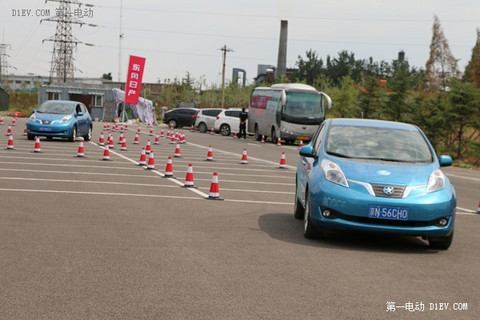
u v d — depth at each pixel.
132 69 64.81
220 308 6.06
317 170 10.22
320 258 8.60
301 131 46.16
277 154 33.84
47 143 30.28
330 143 10.83
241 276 7.34
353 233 10.93
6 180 15.77
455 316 6.20
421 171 10.01
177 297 6.38
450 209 9.60
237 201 14.38
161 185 16.53
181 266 7.71
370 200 9.42
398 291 7.03
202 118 60.03
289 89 46.94
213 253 8.55
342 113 68.00
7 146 25.81
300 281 7.24
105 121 73.81
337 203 9.54
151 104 79.69
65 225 10.18
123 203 13.00
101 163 21.73
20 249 8.29
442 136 45.12
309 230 9.97
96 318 5.62
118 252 8.36
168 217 11.48
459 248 10.06
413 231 9.45
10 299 6.09
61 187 15.03
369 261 8.60
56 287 6.57
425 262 8.77
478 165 41.91
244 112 52.44
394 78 50.34
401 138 10.99
